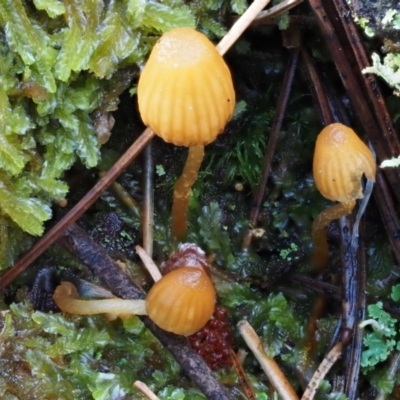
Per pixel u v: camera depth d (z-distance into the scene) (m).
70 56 0.13
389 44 0.14
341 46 0.14
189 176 0.14
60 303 0.14
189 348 0.13
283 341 0.14
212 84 0.12
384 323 0.14
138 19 0.13
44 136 0.13
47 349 0.13
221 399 0.13
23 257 0.14
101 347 0.14
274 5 0.14
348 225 0.14
